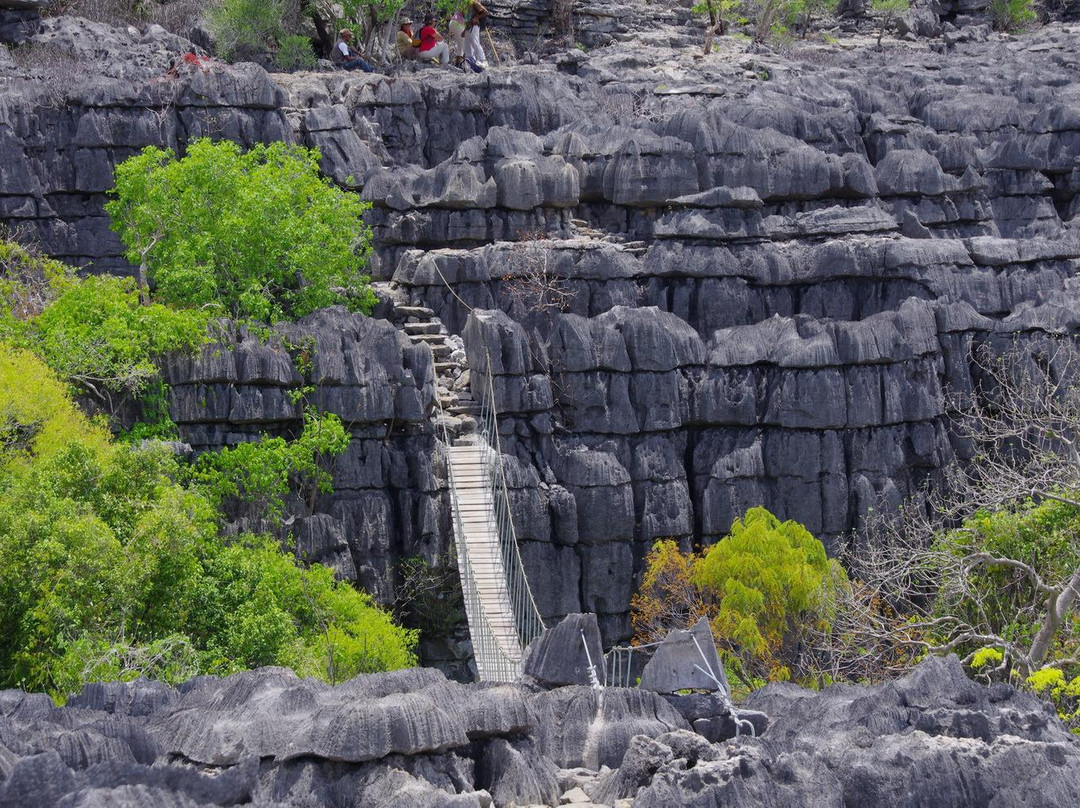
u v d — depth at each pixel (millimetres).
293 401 36219
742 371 40969
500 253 42250
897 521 39938
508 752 13852
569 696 15430
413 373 37656
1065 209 52031
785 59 60562
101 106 44219
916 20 71500
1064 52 65750
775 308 43188
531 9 63688
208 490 34094
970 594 28078
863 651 29391
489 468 36531
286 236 37938
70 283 36375
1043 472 32656
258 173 38375
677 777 12766
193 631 27250
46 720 13477
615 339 40219
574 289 42188
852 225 44562
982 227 48719
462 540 32812
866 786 12734
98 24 51438
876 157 50000
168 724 13852
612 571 39250
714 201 43344
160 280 37594
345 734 12953
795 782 12781
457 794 12672
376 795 12648
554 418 40062
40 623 23609
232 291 37938
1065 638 28641
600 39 63438
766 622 30969
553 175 44406
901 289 42875
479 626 30078
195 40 54125
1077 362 41656
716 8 61656
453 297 41938
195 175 37938
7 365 28641
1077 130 51344
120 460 26953
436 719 13258
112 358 33812
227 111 45406
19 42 49344
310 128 46969
